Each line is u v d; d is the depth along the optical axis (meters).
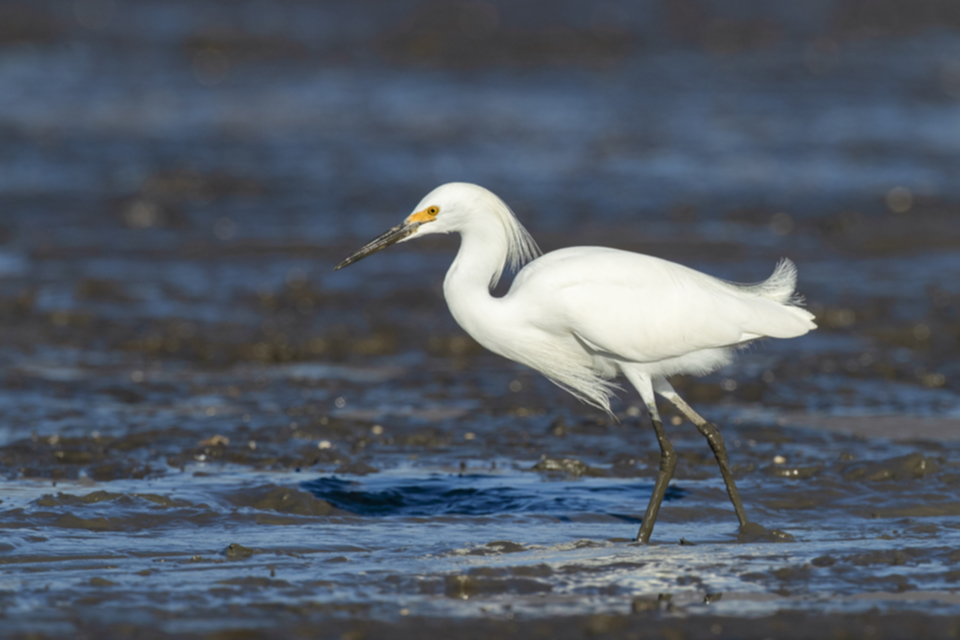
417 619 6.78
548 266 9.18
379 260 22.20
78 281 19.58
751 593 7.30
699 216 26.34
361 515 9.45
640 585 7.47
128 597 7.13
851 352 16.22
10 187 28.22
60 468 10.56
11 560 7.94
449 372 15.18
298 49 55.69
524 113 41.59
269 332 16.89
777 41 62.84
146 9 63.41
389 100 43.97
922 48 61.06
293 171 31.02
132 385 14.05
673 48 60.00
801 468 10.65
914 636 6.54
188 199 27.66
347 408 13.32
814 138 37.50
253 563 7.96
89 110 40.31
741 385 14.27
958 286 20.47
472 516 9.44
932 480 10.29
